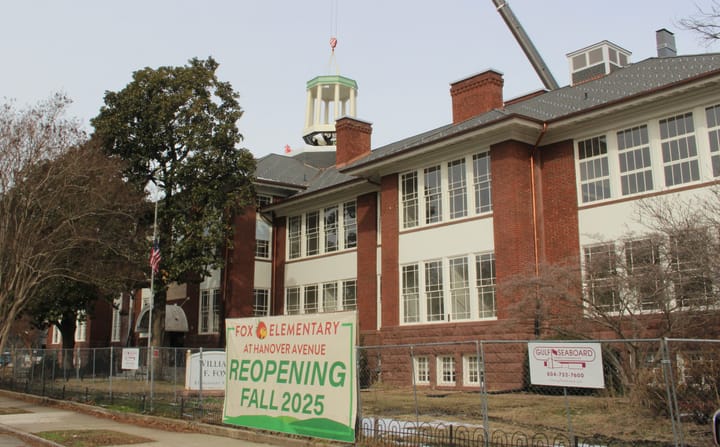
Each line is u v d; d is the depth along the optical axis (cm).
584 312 1845
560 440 1076
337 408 1148
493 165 2397
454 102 3083
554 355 977
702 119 1973
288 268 3622
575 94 2627
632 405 1341
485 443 1046
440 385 2455
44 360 2661
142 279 3225
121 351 2314
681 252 1555
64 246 2911
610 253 1812
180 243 3089
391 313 2717
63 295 3316
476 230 2445
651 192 2061
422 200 2683
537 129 2338
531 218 2341
